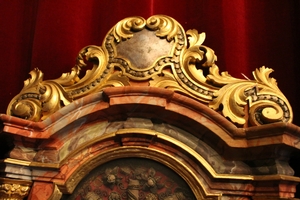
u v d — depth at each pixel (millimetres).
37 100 1753
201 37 1738
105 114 1628
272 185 1438
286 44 2021
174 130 1598
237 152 1516
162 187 1542
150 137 1570
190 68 1689
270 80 1616
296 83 1942
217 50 2000
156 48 1730
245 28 2104
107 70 1739
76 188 1588
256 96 1583
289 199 1408
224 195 1504
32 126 1593
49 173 1609
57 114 1589
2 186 1560
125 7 2137
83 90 1737
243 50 2018
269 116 1497
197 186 1506
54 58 2051
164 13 2199
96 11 2256
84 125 1647
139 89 1545
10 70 2182
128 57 1735
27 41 2266
